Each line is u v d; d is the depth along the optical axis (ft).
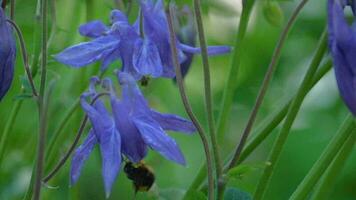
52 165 2.30
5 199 2.47
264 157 2.92
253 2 2.13
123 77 1.88
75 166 1.86
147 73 1.89
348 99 1.75
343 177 2.80
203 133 1.84
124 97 1.87
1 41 1.87
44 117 1.77
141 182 1.97
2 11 1.87
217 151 1.89
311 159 2.88
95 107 1.88
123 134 1.86
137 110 1.87
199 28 1.85
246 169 1.88
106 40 1.92
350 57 1.75
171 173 2.82
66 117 2.18
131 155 1.86
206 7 2.56
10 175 2.50
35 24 2.11
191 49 1.95
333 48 1.76
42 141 1.77
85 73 2.34
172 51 1.84
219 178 1.89
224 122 2.16
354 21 1.77
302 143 2.90
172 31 1.84
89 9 2.34
